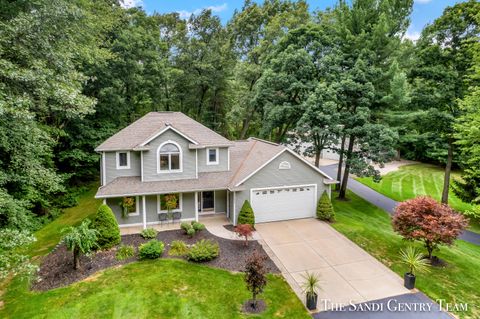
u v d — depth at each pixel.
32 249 14.45
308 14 32.31
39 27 10.79
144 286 10.62
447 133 22.06
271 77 24.03
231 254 13.36
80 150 24.22
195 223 15.93
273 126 25.61
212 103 36.47
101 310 9.38
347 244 14.66
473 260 13.84
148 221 16.91
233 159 20.11
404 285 11.18
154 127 18.11
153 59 28.67
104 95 23.80
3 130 10.88
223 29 36.09
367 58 21.20
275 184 17.34
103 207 13.70
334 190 27.05
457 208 23.44
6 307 9.64
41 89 10.49
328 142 22.45
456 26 20.47
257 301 10.01
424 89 22.33
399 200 25.11
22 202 12.25
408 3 21.67
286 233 15.93
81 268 11.86
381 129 20.23
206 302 9.88
